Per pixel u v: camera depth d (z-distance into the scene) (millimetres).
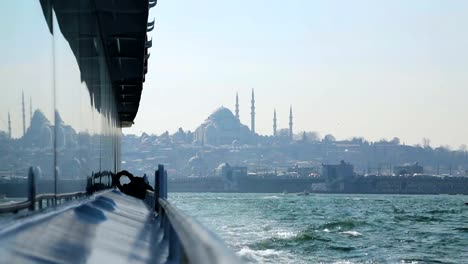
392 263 58531
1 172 6984
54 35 11078
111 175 31344
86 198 15977
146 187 31906
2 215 7008
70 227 9797
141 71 33094
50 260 7012
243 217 125625
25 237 7246
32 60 8859
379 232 91438
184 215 6551
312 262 56062
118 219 14727
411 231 94125
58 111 11430
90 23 18719
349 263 57156
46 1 10242
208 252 3975
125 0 21938
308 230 87500
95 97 20281
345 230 93875
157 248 11547
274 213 147125
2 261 5918
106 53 27234
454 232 93000
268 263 53906
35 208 8953
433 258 62906
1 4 6941
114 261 8547
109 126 30094
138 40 26516
